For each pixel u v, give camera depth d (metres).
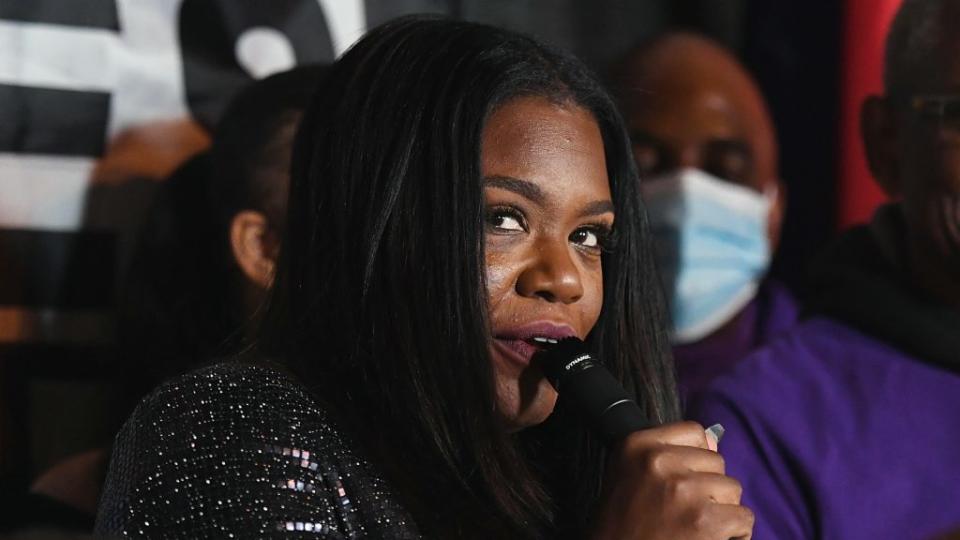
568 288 5.54
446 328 5.50
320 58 10.25
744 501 7.87
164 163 9.70
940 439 7.99
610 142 6.05
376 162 5.67
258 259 8.62
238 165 8.80
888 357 8.27
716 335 11.30
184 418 5.20
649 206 11.28
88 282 9.45
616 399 5.36
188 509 4.95
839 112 12.23
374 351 5.61
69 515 8.48
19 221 9.30
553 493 6.14
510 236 5.58
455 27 5.88
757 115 11.61
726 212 11.27
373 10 10.50
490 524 5.53
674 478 5.05
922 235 8.31
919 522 7.76
